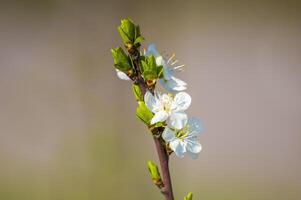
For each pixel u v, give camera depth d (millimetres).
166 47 2559
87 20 2207
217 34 2934
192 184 2387
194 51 2807
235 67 2902
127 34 583
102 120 1806
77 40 2105
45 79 2008
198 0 2863
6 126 2035
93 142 1678
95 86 1912
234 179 2506
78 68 1990
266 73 2873
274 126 2709
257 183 2502
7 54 2271
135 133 1849
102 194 1648
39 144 1918
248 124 2713
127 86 1919
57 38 2184
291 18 3076
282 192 2484
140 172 1741
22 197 1919
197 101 2756
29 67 2123
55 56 2123
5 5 2471
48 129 1907
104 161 1664
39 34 2320
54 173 1759
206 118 2721
